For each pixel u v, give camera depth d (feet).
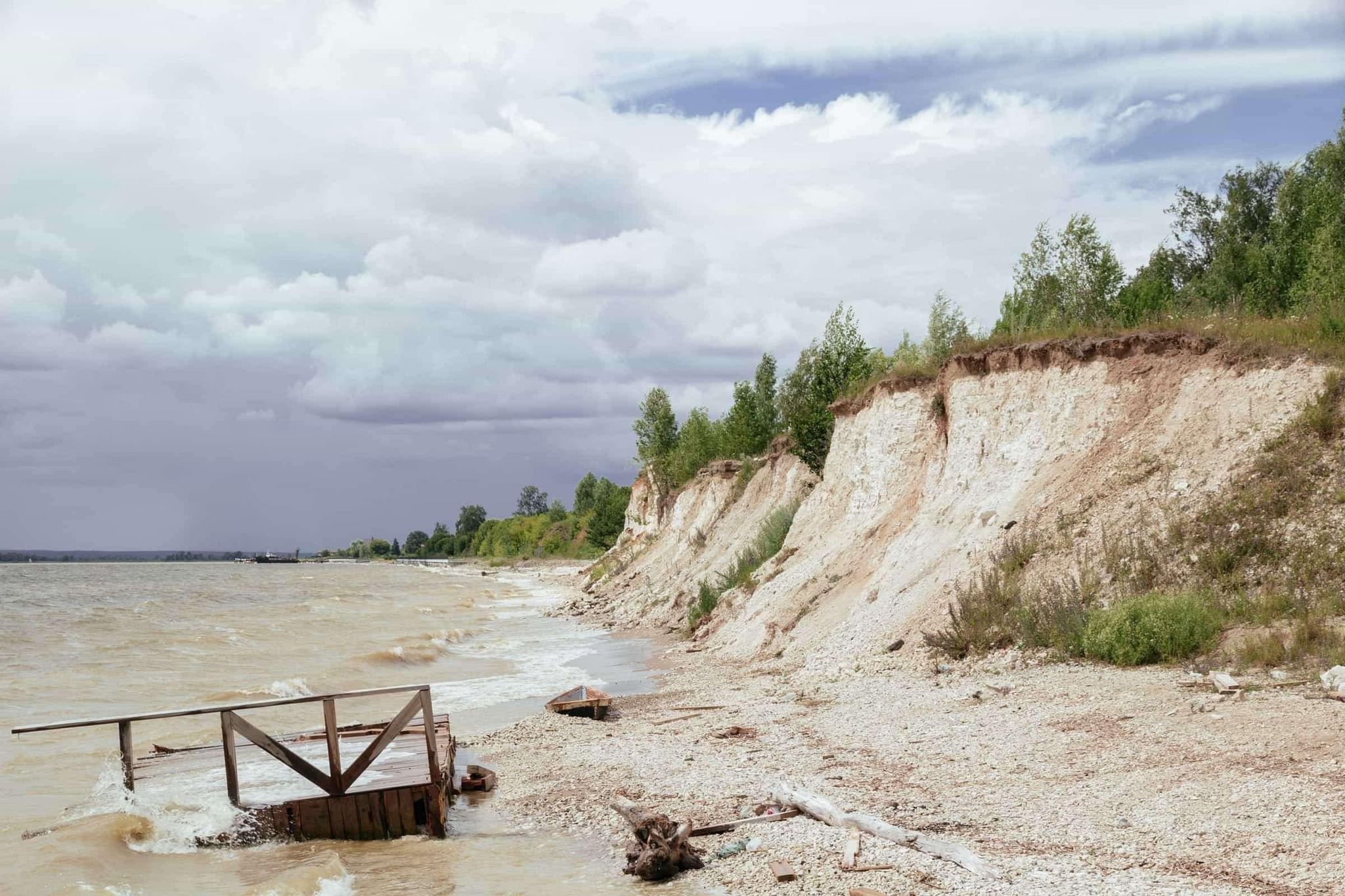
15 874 38.60
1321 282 87.51
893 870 33.53
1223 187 156.35
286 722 77.51
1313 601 55.47
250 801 46.21
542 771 55.93
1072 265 99.19
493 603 250.16
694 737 61.21
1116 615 59.31
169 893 37.35
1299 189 127.75
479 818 47.88
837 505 114.32
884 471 104.83
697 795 46.70
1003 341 90.74
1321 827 31.04
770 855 36.81
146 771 54.19
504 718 77.10
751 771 50.39
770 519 138.21
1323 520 59.52
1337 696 43.32
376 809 45.62
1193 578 62.03
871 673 70.90
